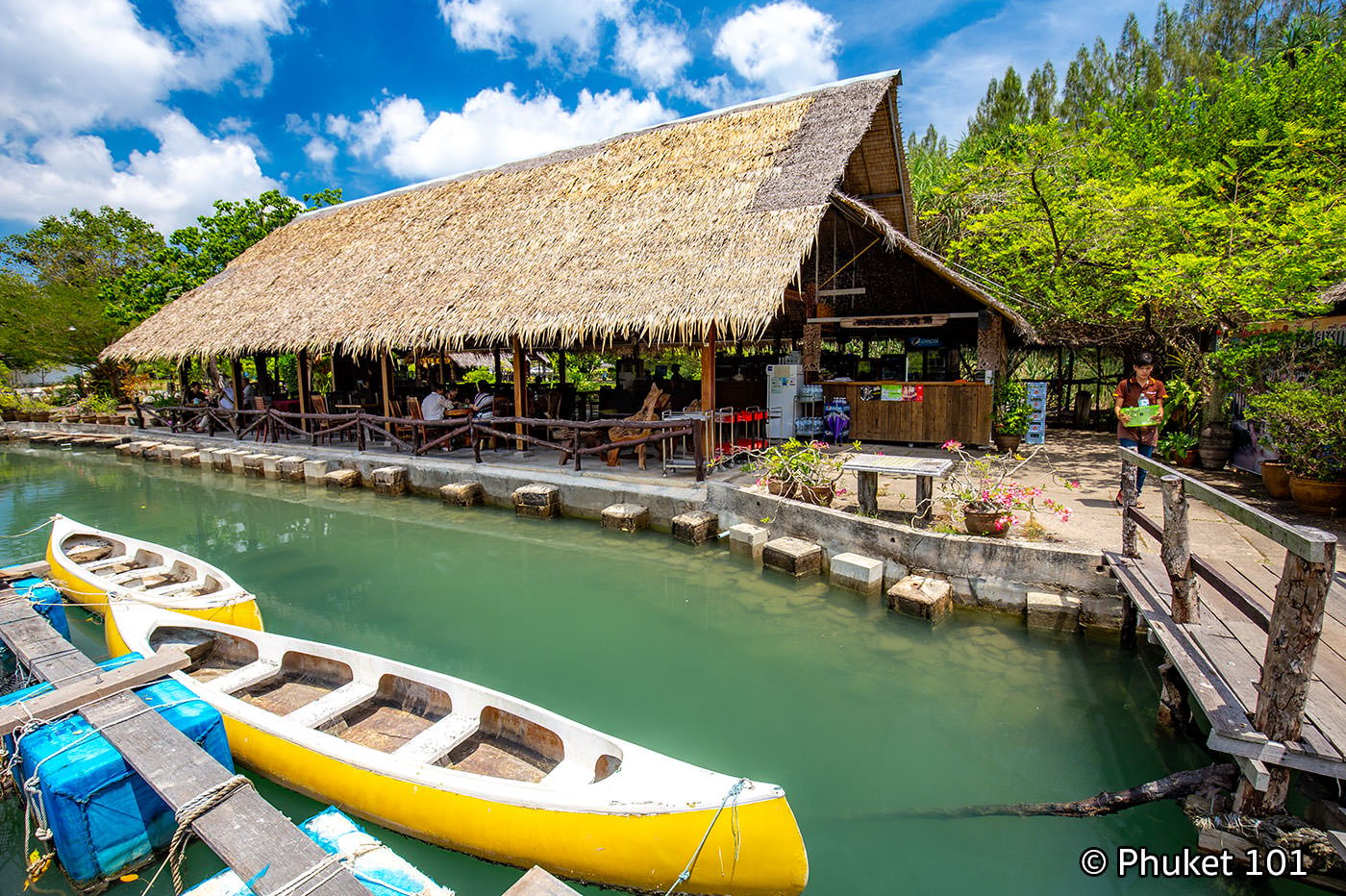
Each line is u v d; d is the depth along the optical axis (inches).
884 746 175.8
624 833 124.9
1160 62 753.0
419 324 442.3
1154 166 526.0
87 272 1162.0
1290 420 273.4
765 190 403.5
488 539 367.2
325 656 195.5
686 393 515.2
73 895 142.2
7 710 155.5
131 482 561.6
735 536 315.3
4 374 1032.2
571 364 962.7
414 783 142.3
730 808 119.7
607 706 199.8
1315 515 263.7
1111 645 217.6
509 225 510.9
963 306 521.7
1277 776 127.1
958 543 245.8
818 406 479.2
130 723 152.9
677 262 381.4
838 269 493.0
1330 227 306.3
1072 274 450.0
